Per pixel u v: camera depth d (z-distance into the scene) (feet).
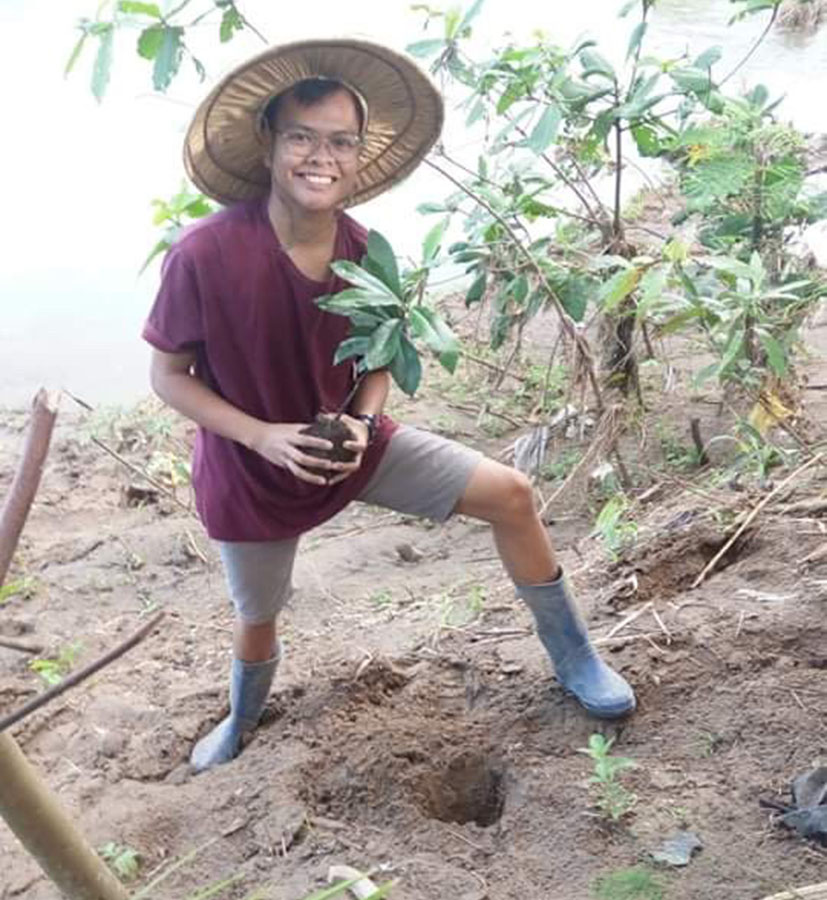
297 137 5.85
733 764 6.51
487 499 6.58
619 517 9.19
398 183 6.80
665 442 10.80
